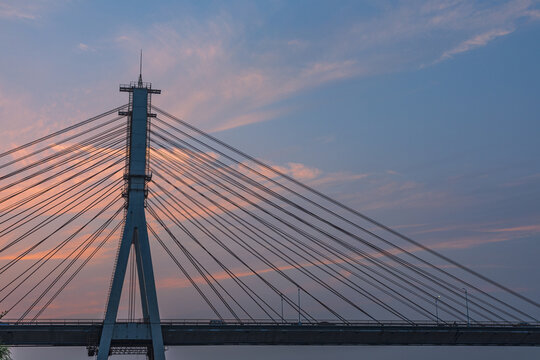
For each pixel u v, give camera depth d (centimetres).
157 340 10144
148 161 11031
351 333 11925
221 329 11319
